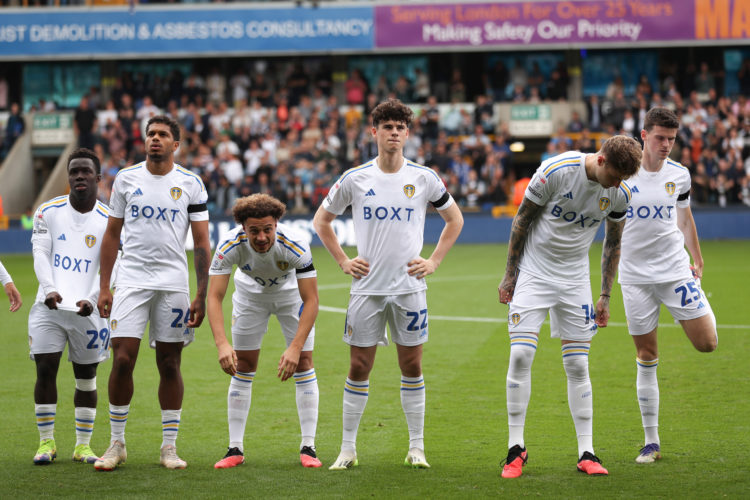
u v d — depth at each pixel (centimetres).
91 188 923
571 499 752
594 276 2441
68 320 902
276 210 826
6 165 3947
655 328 912
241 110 3944
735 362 1355
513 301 863
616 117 3784
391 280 858
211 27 4031
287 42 4025
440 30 3975
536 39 3941
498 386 1240
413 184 860
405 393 874
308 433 889
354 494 773
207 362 1432
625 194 840
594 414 1070
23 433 1012
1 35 4056
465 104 4031
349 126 3875
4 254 3500
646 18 3881
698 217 3562
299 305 901
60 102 4438
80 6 4056
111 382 870
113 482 817
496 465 865
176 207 879
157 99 4084
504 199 3638
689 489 776
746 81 4147
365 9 4003
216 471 854
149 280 874
